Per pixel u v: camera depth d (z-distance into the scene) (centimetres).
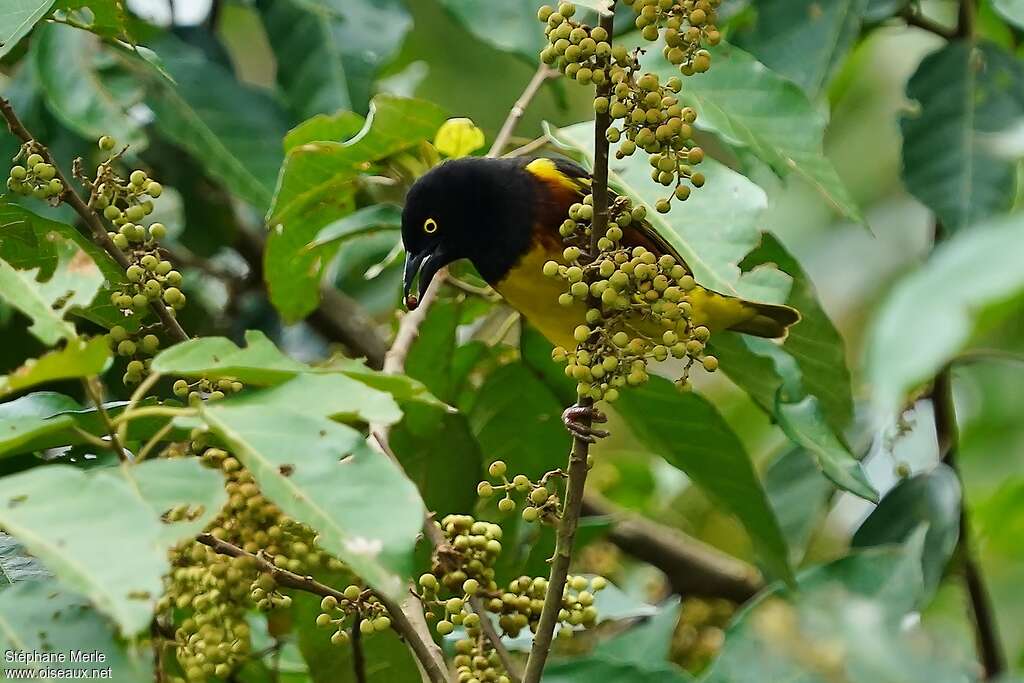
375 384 499
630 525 1097
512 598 573
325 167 823
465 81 1348
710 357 529
